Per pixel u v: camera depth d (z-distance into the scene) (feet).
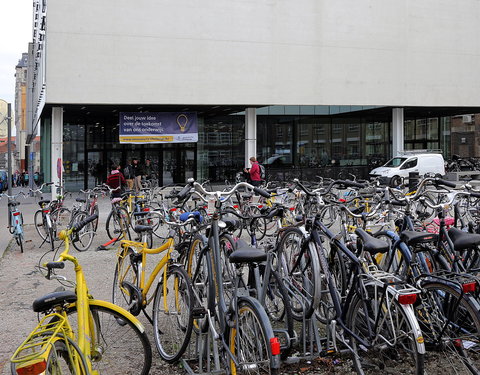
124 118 77.10
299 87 78.18
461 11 85.81
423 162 85.30
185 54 72.84
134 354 14.99
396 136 89.04
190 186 13.84
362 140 100.99
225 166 94.99
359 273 12.96
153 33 71.46
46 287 23.25
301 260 15.21
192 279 14.85
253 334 11.49
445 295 12.46
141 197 38.78
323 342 15.14
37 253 32.07
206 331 13.65
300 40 77.92
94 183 90.89
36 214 36.52
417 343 10.91
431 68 84.74
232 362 12.14
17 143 263.70
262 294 12.98
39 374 8.73
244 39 75.36
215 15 73.92
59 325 10.30
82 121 90.58
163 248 15.99
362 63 81.15
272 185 51.85
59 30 68.08
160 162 92.99
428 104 84.94
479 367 12.77
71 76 68.64
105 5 69.46
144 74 71.31
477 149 147.02
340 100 80.23
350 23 80.33
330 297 14.79
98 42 69.36
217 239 13.19
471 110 98.02
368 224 19.77
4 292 22.50
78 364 10.27
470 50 86.58
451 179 87.81
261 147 95.76
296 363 13.99
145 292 16.06
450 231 14.15
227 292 13.99
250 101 75.97
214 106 77.15
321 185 48.06
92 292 22.15
